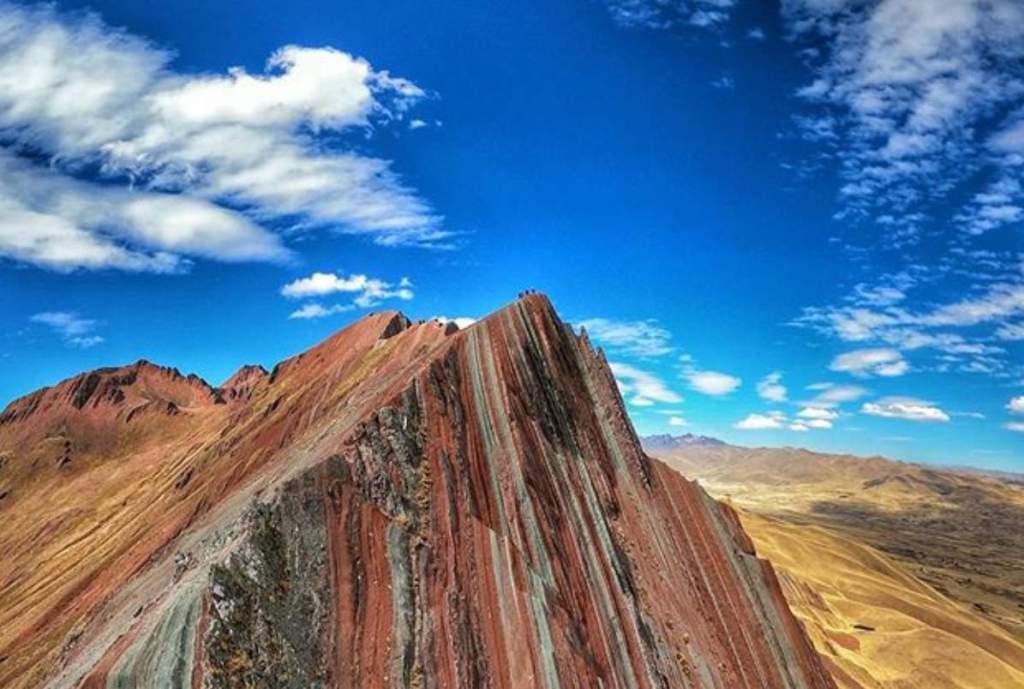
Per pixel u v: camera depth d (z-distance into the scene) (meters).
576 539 38.50
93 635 33.97
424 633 27.80
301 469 32.38
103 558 61.00
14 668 43.16
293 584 26.42
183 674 22.44
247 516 28.16
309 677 24.52
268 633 24.70
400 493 31.88
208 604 24.17
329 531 28.48
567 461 42.78
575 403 47.84
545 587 33.16
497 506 35.56
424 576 29.55
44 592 63.41
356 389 53.59
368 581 28.08
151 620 24.95
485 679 28.36
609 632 35.56
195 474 70.31
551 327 50.53
